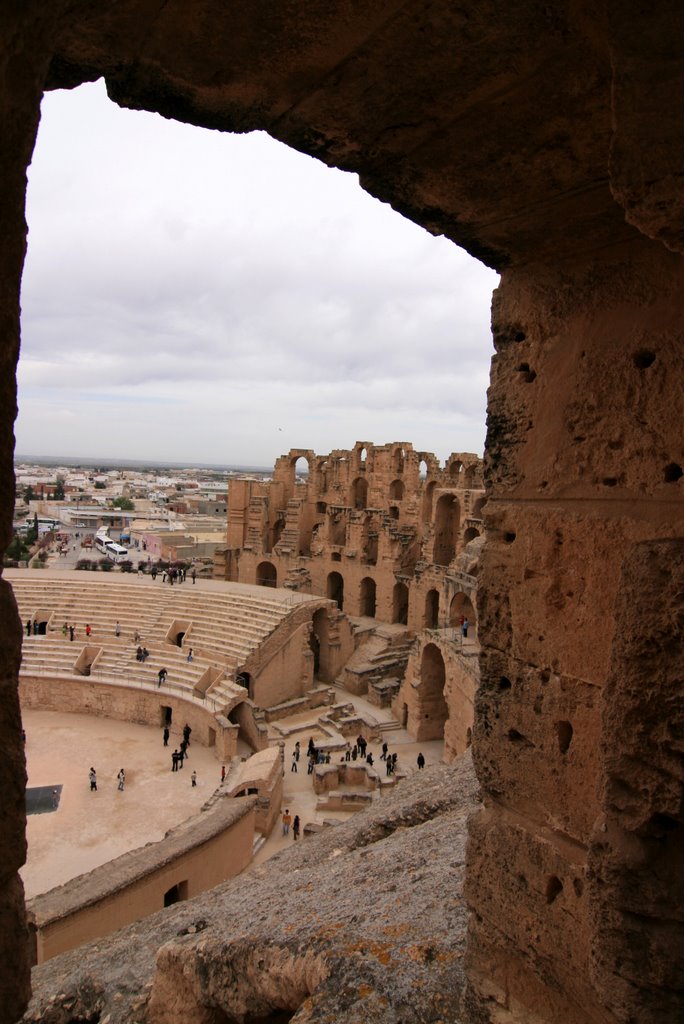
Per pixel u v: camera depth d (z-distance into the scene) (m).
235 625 44.75
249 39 3.98
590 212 5.11
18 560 85.81
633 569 4.46
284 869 14.14
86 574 56.06
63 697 40.88
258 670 41.72
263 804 27.39
